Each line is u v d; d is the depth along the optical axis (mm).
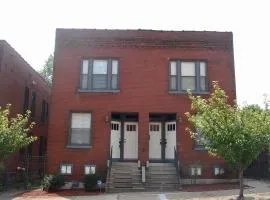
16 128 19062
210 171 22562
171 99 23328
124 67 23672
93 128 22922
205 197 16688
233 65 23891
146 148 22609
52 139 22750
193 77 23750
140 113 23125
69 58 23734
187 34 24094
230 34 24234
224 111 15859
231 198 15938
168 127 24188
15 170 25922
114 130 23984
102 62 23844
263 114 15633
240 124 15344
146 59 23812
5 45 24609
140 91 23406
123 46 23922
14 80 26609
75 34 23922
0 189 22344
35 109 32000
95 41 23891
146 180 21109
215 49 24047
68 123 22938
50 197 18594
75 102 23203
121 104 23203
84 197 18266
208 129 15805
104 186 20719
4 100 24609
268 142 15594
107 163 22344
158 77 23594
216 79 23672
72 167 22438
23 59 28594
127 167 22109
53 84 23375
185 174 22469
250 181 23797
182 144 22781
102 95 23312
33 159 30391
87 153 22641
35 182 27609
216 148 15797
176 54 23906
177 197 16984
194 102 17391
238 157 15469
